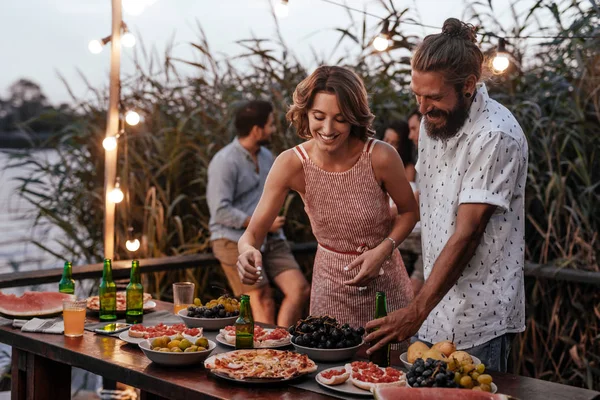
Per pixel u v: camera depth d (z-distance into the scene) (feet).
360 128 8.75
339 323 8.50
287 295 14.79
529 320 13.21
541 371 13.10
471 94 7.57
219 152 14.78
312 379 7.07
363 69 16.16
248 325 7.98
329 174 8.87
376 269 8.54
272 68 16.67
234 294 14.84
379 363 7.52
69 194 16.62
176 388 6.91
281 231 15.05
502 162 7.50
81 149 16.67
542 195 13.38
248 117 14.60
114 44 13.67
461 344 7.86
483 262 7.73
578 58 12.76
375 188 8.91
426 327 8.20
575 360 12.53
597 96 13.14
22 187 16.30
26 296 9.83
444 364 6.56
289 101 16.44
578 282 12.84
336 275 9.14
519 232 7.91
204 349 7.54
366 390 6.64
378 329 7.37
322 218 9.09
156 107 16.83
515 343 13.39
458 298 7.85
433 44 7.47
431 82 7.46
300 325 8.05
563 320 13.20
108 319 9.65
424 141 8.32
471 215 7.47
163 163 16.30
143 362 7.64
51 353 8.38
